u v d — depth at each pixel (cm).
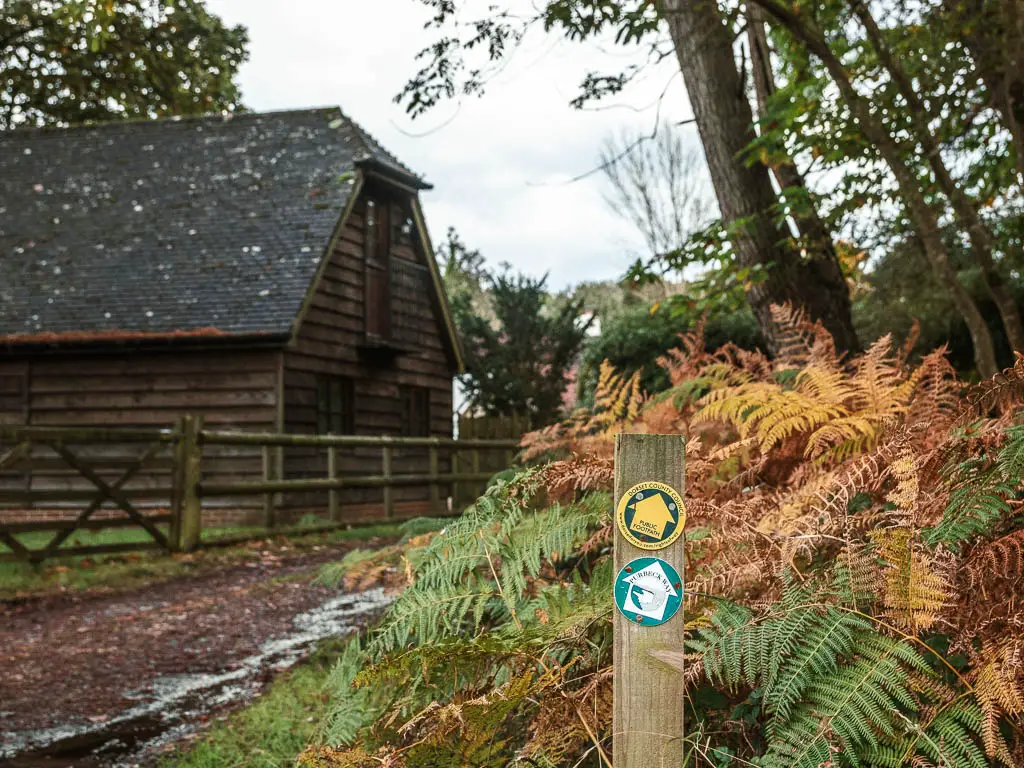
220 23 2183
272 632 634
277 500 1402
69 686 510
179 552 999
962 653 198
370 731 223
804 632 189
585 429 390
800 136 682
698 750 183
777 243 684
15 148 1838
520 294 2322
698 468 249
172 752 392
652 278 766
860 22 625
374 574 303
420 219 1805
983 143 737
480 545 242
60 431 909
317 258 1465
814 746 172
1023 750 181
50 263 1558
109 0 636
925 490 225
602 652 211
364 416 1652
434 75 580
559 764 216
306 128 1750
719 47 664
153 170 1730
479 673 214
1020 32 586
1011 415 233
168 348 1377
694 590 218
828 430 276
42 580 817
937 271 628
